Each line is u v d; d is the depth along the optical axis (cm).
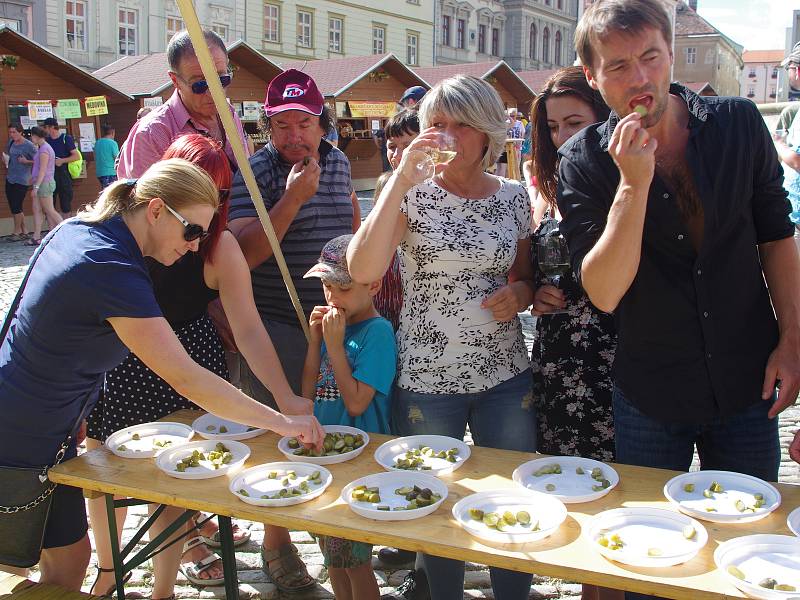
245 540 361
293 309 332
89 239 219
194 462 242
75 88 1609
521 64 5206
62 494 254
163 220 221
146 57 1967
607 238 205
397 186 236
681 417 231
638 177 195
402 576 331
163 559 296
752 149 218
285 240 332
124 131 1777
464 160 263
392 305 326
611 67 199
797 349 227
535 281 289
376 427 283
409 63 4025
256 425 234
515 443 276
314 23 3472
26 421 232
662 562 176
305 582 320
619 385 244
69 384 231
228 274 269
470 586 326
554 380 281
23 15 2523
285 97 323
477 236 265
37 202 1325
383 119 2239
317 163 322
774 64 10056
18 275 995
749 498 208
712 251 220
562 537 193
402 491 219
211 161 254
